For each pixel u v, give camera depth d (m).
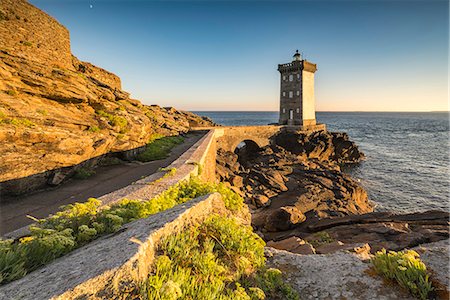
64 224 4.12
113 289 2.36
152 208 5.83
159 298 2.51
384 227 9.88
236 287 3.54
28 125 10.55
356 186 28.81
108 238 3.65
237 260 4.04
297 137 51.47
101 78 27.17
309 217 18.06
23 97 12.41
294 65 56.41
